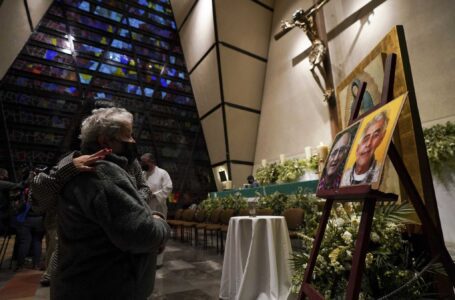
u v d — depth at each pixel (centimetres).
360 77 314
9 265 383
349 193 120
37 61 748
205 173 928
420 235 194
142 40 952
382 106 127
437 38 414
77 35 834
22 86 714
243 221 255
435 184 347
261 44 833
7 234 369
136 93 893
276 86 786
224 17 766
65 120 757
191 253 460
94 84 826
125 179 88
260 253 240
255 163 841
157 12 1005
